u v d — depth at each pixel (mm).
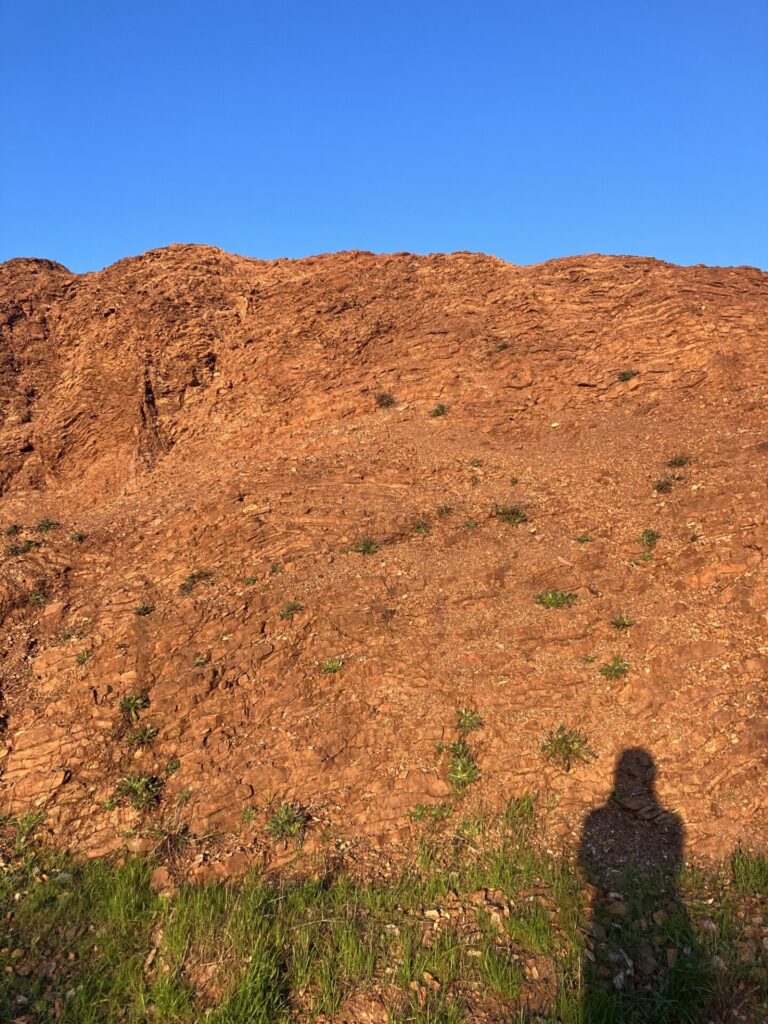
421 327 18359
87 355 19562
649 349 15938
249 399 17969
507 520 11898
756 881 6121
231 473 15023
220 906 6395
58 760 8555
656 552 10281
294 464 14656
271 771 7871
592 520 11477
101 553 13234
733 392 14344
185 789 7895
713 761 7234
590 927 5902
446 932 5973
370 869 6801
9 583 12000
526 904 6211
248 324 19828
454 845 6934
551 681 8391
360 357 18000
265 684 9117
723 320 15883
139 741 8586
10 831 7781
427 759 7828
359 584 10594
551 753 7613
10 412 19047
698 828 6750
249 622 10172
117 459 17328
